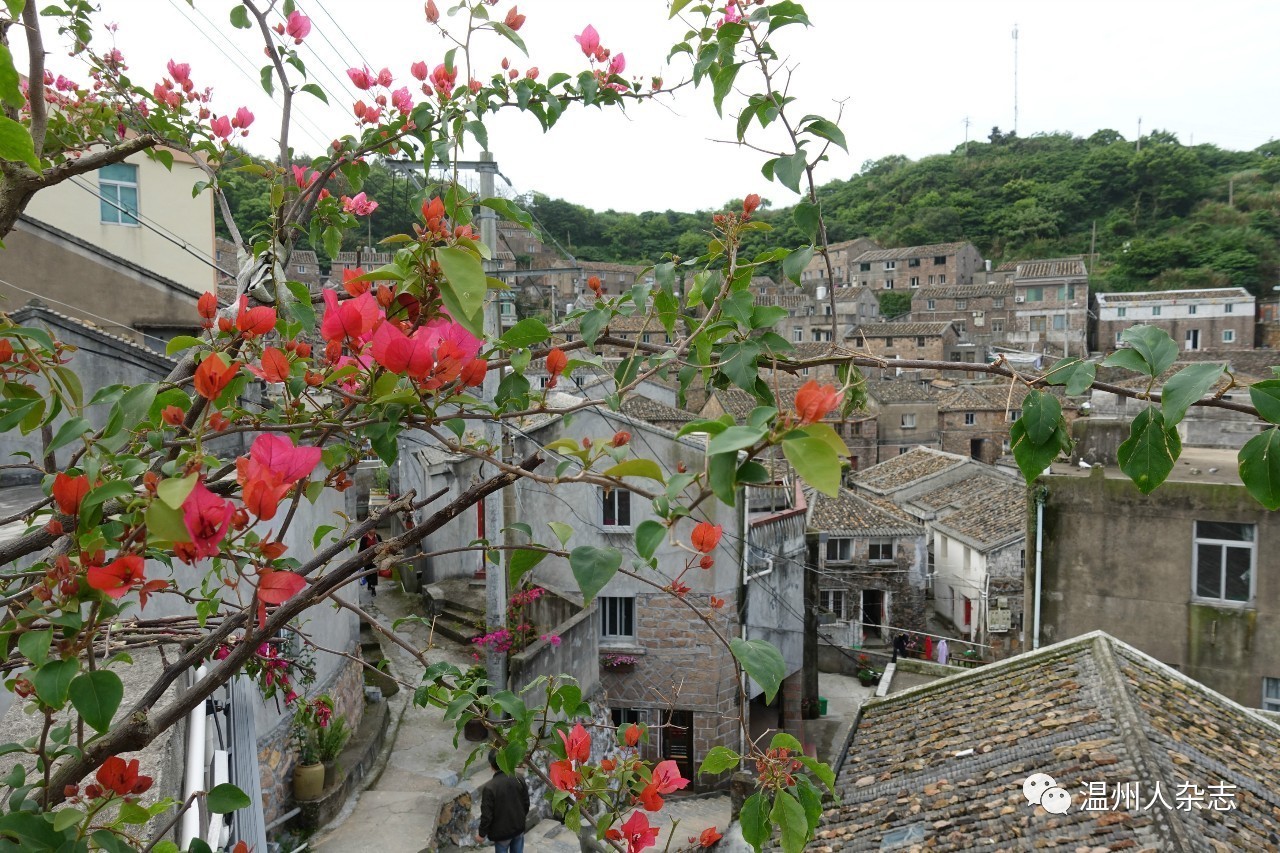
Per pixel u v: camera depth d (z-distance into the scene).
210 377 1.59
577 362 2.40
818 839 6.76
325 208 3.47
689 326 2.56
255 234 3.02
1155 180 75.06
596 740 13.12
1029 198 79.12
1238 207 70.81
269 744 8.59
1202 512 11.45
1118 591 11.86
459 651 13.92
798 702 17.86
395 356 1.69
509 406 2.32
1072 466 12.95
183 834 2.61
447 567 16.44
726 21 2.42
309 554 9.70
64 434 1.71
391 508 2.23
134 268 12.52
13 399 2.11
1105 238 73.69
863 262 71.25
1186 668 11.53
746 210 2.50
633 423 13.67
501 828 8.46
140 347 8.36
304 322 2.48
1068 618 12.07
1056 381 1.93
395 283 2.09
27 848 1.58
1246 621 11.22
